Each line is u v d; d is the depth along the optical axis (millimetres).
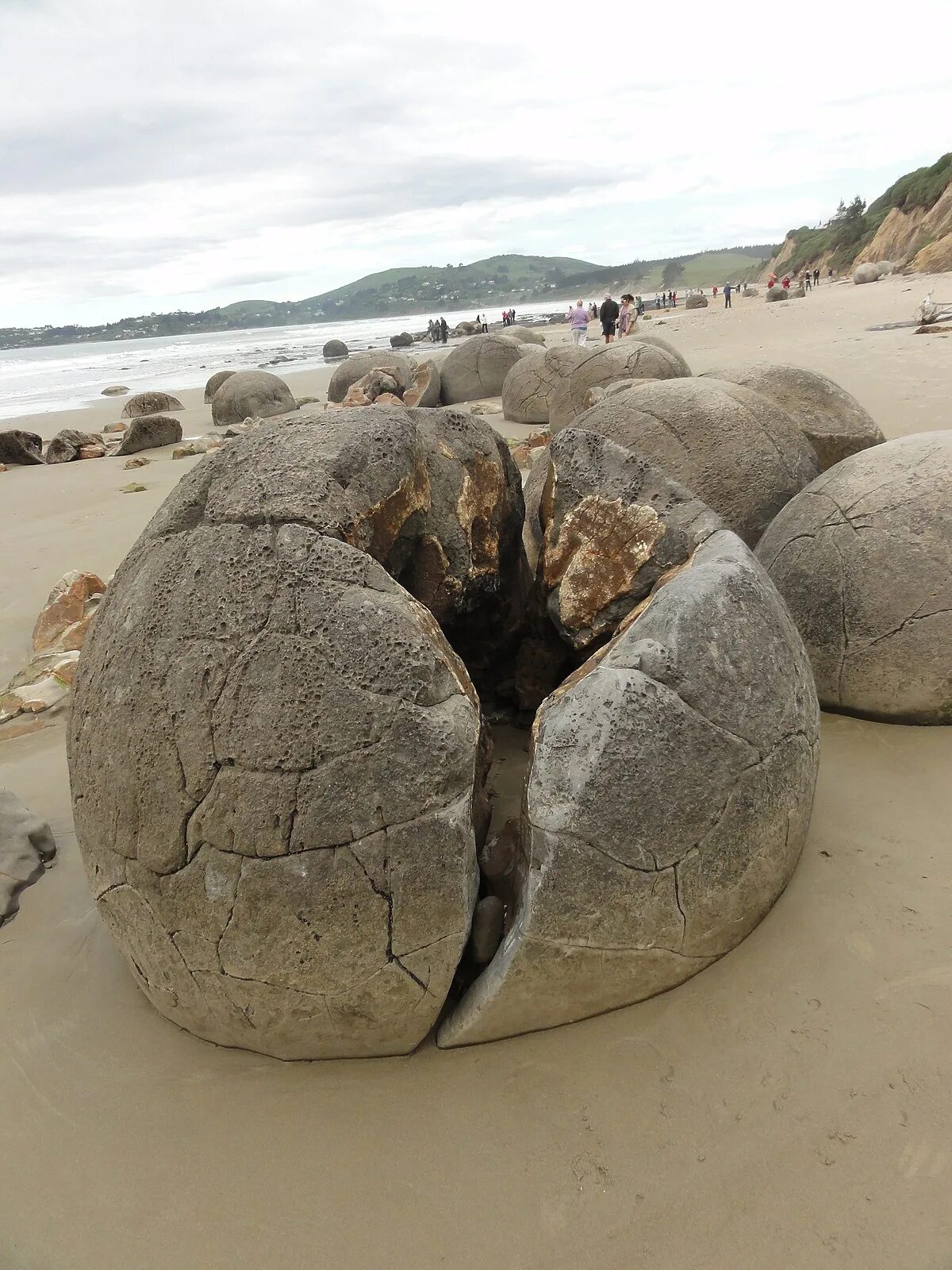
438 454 2812
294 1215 1887
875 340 13711
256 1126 2074
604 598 2723
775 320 20594
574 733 2105
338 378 15500
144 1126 2107
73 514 8398
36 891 3000
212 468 2395
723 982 2309
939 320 15094
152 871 2092
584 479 2820
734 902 2250
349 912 1974
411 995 2062
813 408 5094
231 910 2014
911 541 3283
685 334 20156
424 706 2004
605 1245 1777
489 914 2184
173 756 2055
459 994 2258
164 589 2186
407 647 2008
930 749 3254
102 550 6922
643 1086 2074
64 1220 1925
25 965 2666
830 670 3465
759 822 2225
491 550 2932
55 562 6742
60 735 4215
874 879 2625
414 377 14719
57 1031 2406
